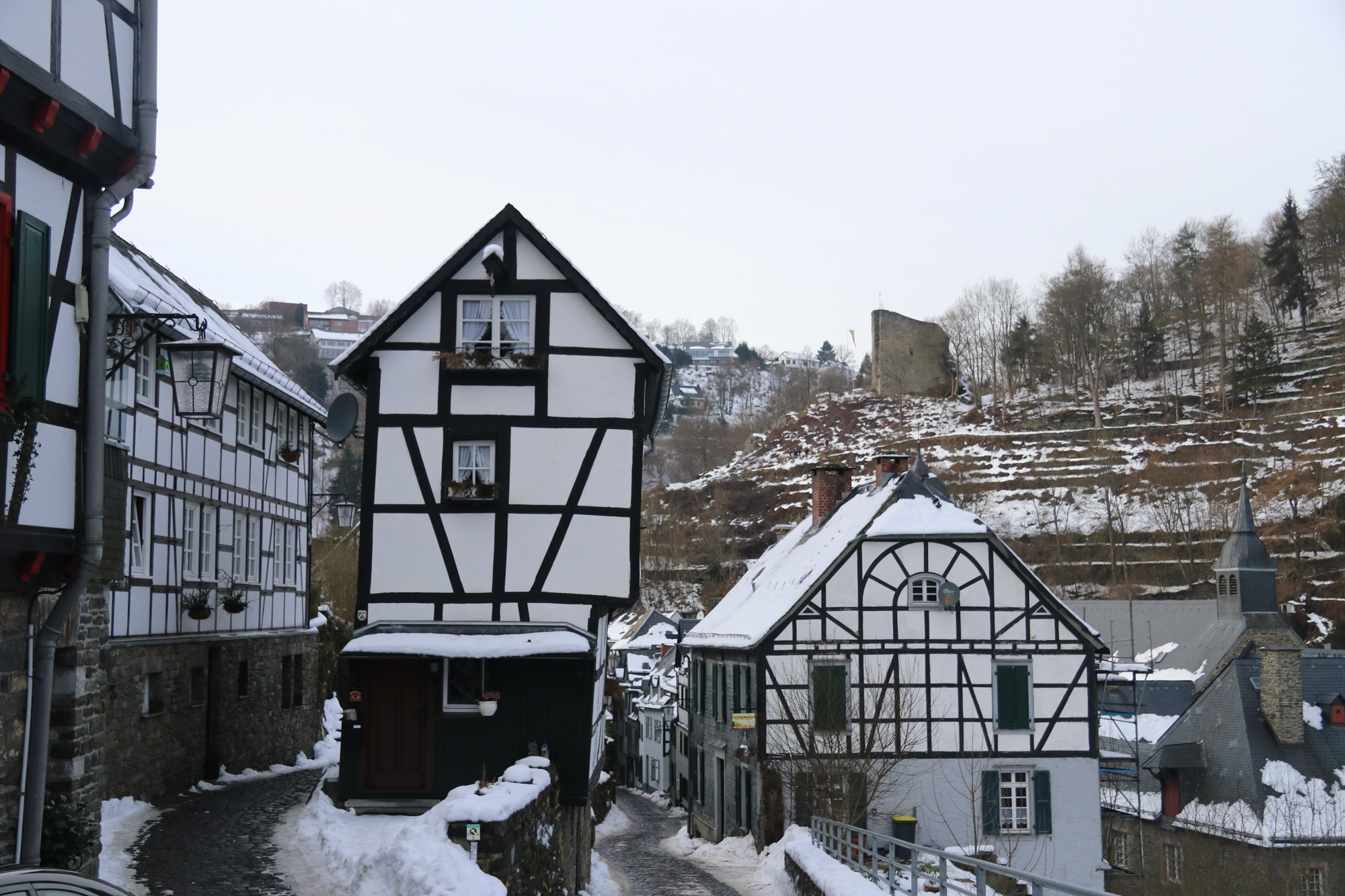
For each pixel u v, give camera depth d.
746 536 78.50
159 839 13.83
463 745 16.11
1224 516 62.12
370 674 16.25
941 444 83.06
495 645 15.77
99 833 10.38
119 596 16.17
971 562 24.92
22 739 8.98
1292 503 60.88
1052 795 24.30
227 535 20.83
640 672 56.06
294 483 25.30
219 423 20.45
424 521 16.73
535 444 16.89
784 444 97.12
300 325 142.12
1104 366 94.88
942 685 24.53
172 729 18.20
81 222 9.60
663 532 78.38
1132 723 36.78
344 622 35.12
